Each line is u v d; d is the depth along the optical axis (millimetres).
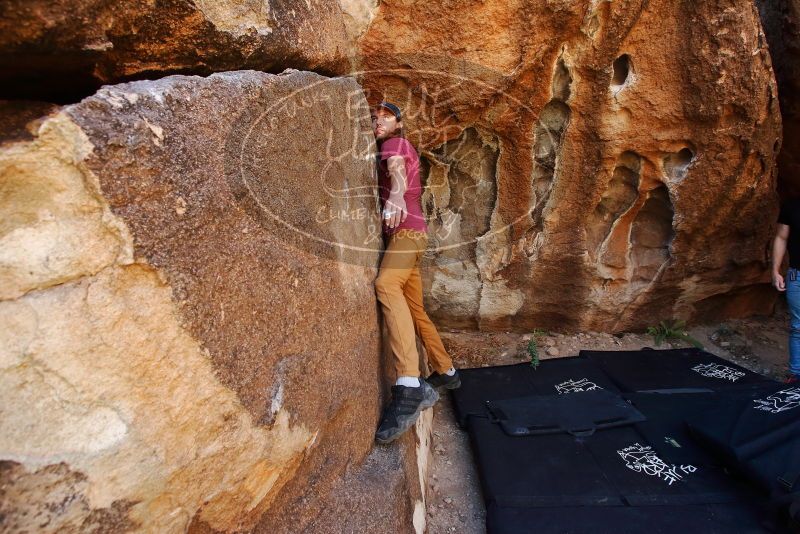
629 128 2658
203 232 942
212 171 973
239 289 1030
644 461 2242
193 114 946
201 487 955
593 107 2580
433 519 2158
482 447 2396
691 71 2461
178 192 892
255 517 1126
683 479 2113
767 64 2494
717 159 2787
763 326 3771
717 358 3193
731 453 2033
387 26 2133
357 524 1455
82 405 756
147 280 834
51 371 728
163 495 876
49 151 725
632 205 3045
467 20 2143
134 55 1031
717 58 2406
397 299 1955
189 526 957
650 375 3021
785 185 3367
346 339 1543
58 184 735
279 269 1170
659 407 2641
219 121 1001
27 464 691
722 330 3691
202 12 1085
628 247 3252
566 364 3193
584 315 3523
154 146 852
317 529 1325
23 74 876
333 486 1459
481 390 2938
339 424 1510
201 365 930
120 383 800
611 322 3588
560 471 2203
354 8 2033
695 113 2596
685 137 2703
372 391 1768
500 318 3541
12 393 694
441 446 2613
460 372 3162
